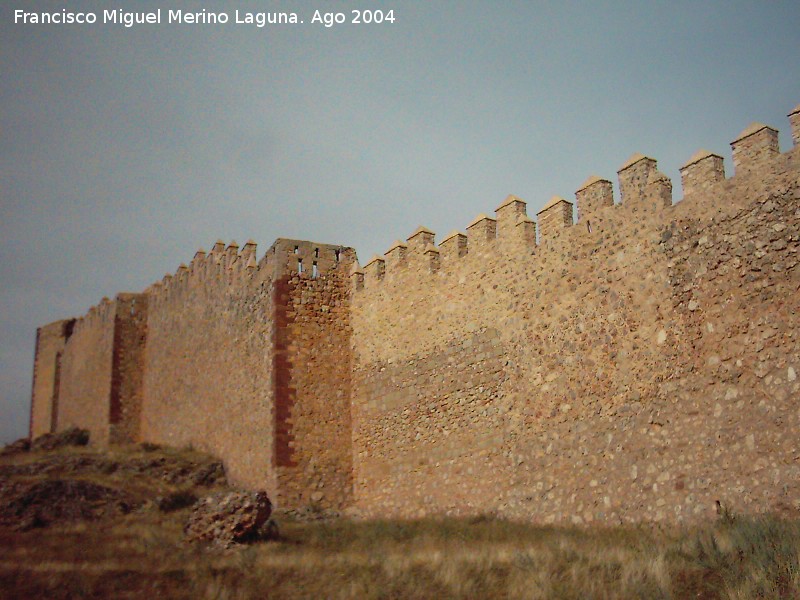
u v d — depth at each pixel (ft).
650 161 59.98
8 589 48.85
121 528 71.87
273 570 53.83
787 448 47.39
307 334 89.56
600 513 57.77
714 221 54.03
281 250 91.30
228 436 97.96
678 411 53.98
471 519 67.10
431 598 46.47
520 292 68.95
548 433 63.67
